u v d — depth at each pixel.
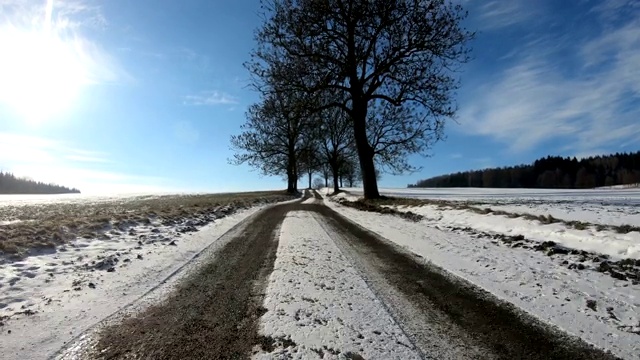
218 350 3.96
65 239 8.67
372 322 4.66
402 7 20.88
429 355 3.86
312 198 39.03
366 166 22.94
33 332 4.38
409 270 6.97
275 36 21.34
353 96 22.44
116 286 6.06
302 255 8.09
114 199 40.50
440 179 129.62
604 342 4.10
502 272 6.64
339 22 21.81
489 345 4.08
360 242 9.74
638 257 6.68
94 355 3.88
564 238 8.53
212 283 6.27
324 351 3.91
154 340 4.20
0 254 6.99
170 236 10.41
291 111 22.55
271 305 5.20
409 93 21.92
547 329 4.44
